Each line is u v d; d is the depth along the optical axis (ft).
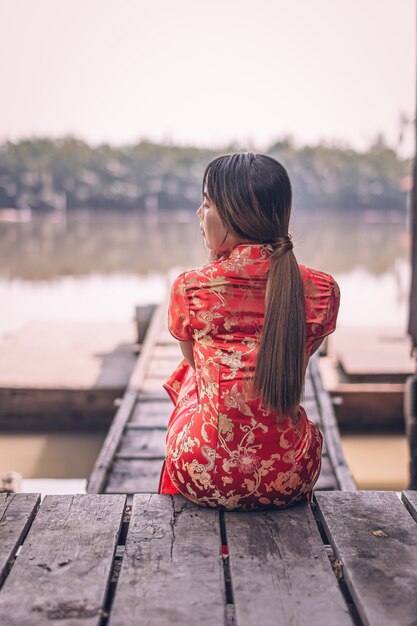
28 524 6.70
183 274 6.40
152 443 15.93
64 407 23.67
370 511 6.89
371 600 5.45
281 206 6.16
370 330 31.86
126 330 32.30
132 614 5.29
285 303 6.02
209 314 6.29
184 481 6.74
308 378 20.17
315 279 6.42
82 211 239.30
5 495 7.18
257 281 6.22
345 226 184.03
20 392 23.67
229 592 5.92
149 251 101.19
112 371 25.32
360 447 22.47
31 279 65.05
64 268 75.41
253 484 6.52
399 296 52.60
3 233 138.21
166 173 250.37
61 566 5.93
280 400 6.18
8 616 5.27
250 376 6.28
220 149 261.03
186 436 6.67
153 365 23.29
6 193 221.66
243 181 6.07
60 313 45.01
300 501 7.03
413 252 21.01
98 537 6.41
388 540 6.35
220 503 6.68
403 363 25.08
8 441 23.12
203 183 6.46
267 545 6.24
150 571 5.85
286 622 5.21
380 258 89.97
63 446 22.70
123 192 242.58
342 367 25.81
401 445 22.61
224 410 6.36
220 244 6.40
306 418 6.74
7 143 228.02
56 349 28.60
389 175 265.34
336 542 6.31
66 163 236.84
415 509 6.89
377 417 23.38
